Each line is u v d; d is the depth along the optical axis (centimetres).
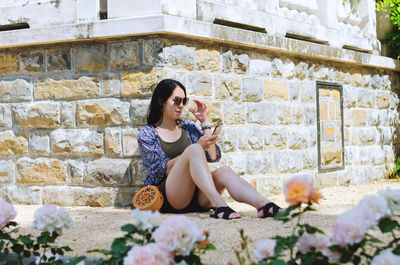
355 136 826
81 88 570
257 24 644
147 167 494
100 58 561
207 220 441
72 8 572
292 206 242
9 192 606
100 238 383
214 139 476
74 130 575
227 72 605
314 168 732
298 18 728
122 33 539
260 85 647
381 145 895
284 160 679
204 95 576
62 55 577
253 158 633
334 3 779
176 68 549
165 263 214
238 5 641
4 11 606
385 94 909
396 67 922
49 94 585
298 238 234
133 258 209
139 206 474
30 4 593
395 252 228
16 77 601
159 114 509
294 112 700
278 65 675
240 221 433
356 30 855
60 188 584
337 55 763
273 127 665
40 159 592
